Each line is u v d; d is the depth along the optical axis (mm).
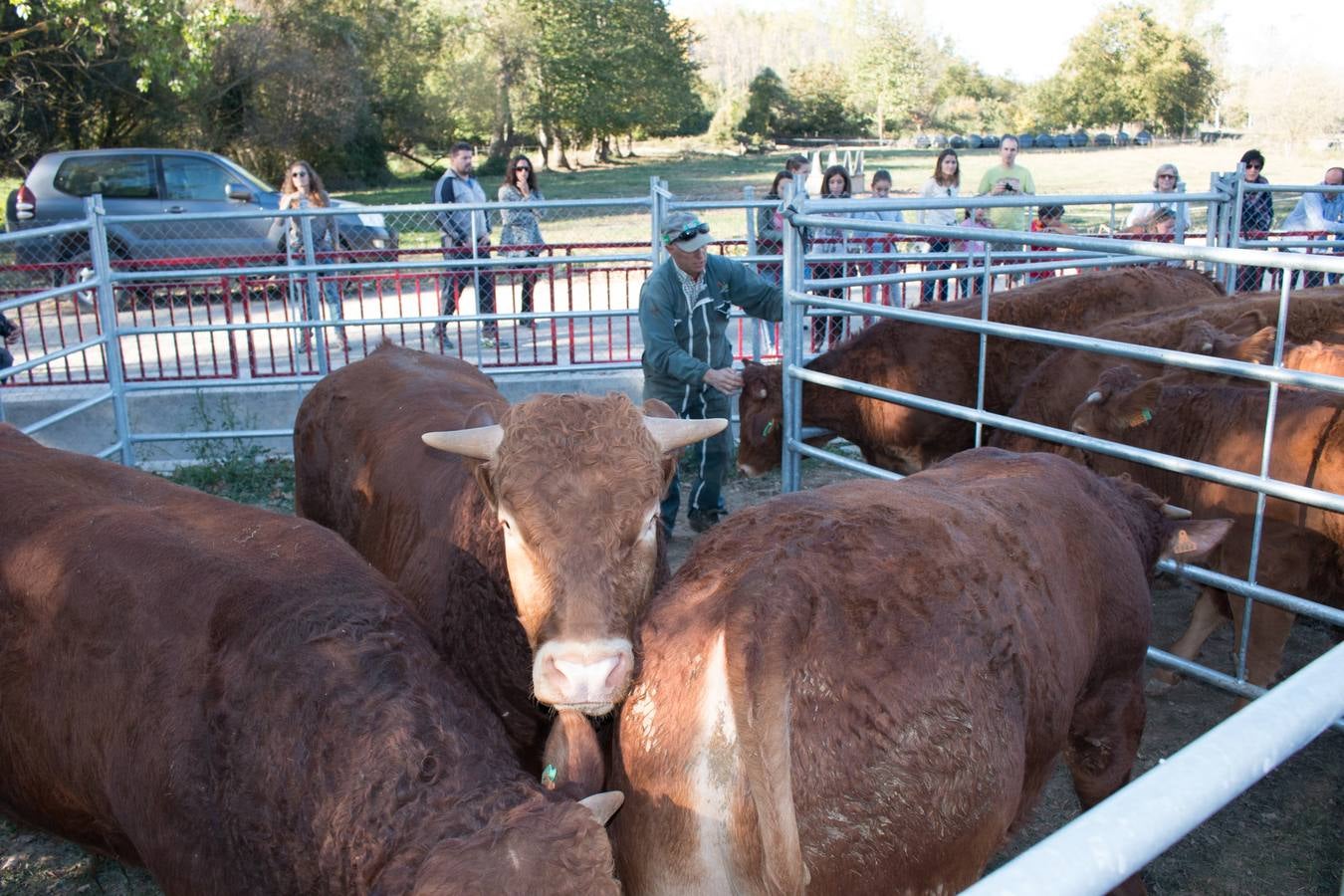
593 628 2498
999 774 2391
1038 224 11688
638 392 9359
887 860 2258
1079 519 3092
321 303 9883
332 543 3135
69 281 10945
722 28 120938
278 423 8992
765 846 2074
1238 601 4688
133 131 29578
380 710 2412
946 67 79750
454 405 4469
